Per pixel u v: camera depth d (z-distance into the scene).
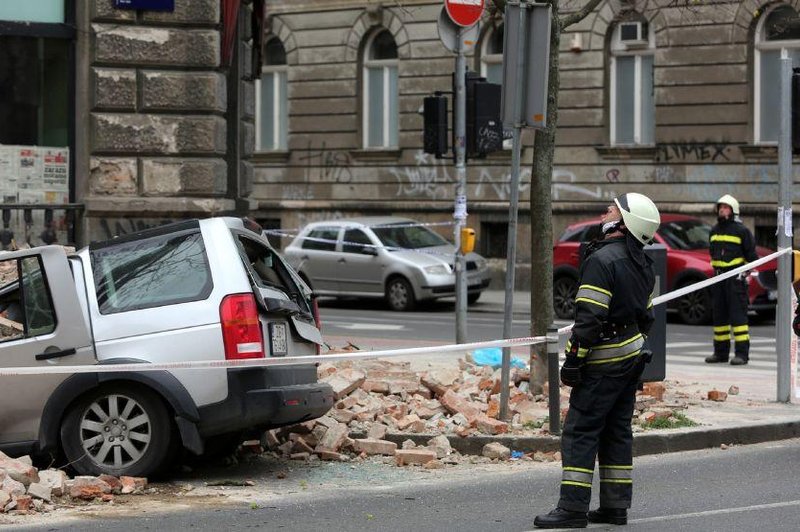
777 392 19.59
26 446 13.80
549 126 18.92
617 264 11.82
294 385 14.18
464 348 15.45
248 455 15.96
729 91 43.88
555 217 47.12
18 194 22.97
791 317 19.53
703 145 44.41
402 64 50.53
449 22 25.78
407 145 50.62
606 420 12.15
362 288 40.50
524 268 48.00
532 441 16.19
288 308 14.07
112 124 23.11
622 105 46.50
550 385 16.41
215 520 12.30
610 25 46.06
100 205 23.06
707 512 12.66
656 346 18.67
